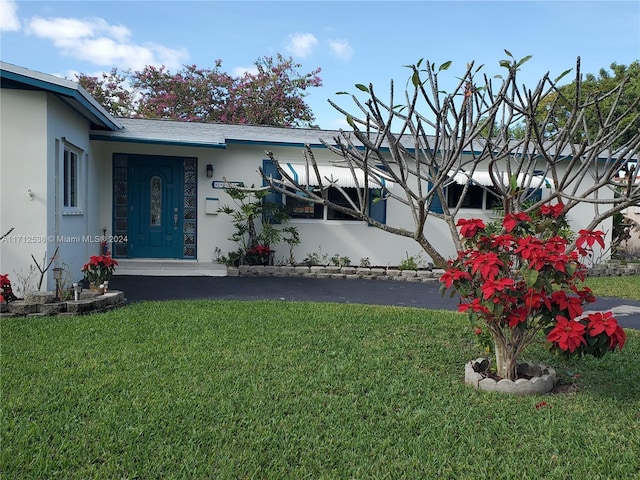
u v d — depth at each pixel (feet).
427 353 27.40
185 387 21.74
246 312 35.53
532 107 19.61
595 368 25.82
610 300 46.73
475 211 62.28
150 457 16.29
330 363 25.40
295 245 58.59
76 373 22.94
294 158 57.98
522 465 16.35
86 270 36.24
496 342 22.86
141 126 58.95
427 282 54.70
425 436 18.13
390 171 20.59
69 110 42.93
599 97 22.29
